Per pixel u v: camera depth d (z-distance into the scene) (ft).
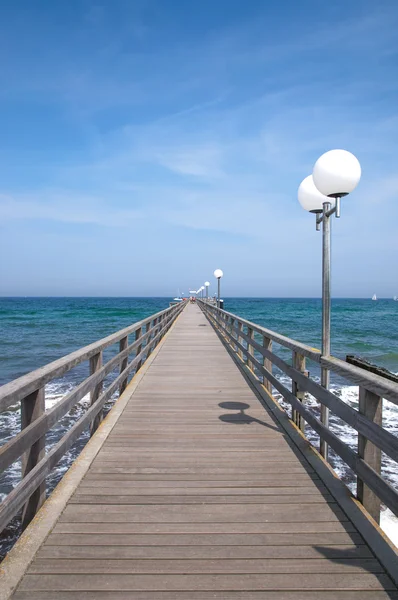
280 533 8.30
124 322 135.33
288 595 6.63
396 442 7.06
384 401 34.19
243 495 9.88
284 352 63.26
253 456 12.26
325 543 7.97
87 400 33.27
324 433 10.97
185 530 8.38
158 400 18.62
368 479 8.32
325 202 12.00
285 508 9.29
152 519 8.77
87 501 9.52
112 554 7.57
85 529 8.37
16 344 74.74
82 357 11.27
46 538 8.02
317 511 9.16
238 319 30.22
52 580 6.89
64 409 9.81
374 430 7.86
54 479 20.42
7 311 214.90
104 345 14.03
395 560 7.30
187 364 27.99
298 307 304.30
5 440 25.61
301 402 13.78
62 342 77.87
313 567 7.27
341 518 8.86
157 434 14.15
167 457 12.15
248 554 7.62
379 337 91.30
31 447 8.55
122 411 16.79
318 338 87.66
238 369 26.14
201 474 11.02
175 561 7.41
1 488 20.08
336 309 266.77
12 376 46.70
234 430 14.56
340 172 10.79
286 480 10.69
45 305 331.36
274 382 17.17
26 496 7.73
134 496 9.77
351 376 9.02
